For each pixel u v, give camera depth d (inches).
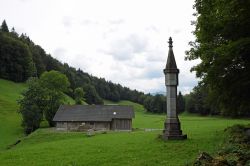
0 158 1099.9
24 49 7185.0
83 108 3922.2
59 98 4355.3
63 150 1216.8
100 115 3779.5
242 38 1067.9
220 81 1238.3
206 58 1185.4
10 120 4232.3
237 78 1219.9
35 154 1149.7
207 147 1045.8
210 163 700.7
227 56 1087.0
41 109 4114.2
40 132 3221.0
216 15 1152.8
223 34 1168.8
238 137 1046.4
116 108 3887.8
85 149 1202.6
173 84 1304.1
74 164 909.2
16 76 6835.6
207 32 1218.6
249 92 1294.3
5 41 6825.8
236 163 691.4
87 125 3688.5
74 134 2864.2
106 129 3705.7
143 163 865.5
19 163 976.9
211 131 1688.0
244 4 1018.7
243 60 1177.4
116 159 948.6
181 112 7116.1
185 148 1055.6
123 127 3710.6
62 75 4827.8
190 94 6860.2
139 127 3932.1
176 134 1279.5
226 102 1433.3
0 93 5610.2
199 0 1298.0
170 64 1311.5
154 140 1309.1
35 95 4082.2
